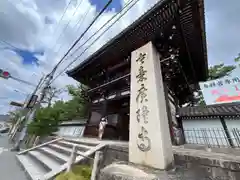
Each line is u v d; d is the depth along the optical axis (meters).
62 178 3.89
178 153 3.52
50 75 11.72
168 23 5.70
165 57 7.09
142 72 4.52
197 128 8.87
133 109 4.26
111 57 9.32
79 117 19.02
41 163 6.08
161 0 5.14
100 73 11.61
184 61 7.84
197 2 4.59
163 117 3.74
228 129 7.94
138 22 6.16
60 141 8.74
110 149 5.07
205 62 7.98
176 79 8.74
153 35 6.46
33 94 13.84
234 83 7.96
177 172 2.99
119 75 10.36
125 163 3.82
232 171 2.54
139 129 3.84
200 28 5.61
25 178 4.87
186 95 11.35
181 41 6.46
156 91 3.87
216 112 8.54
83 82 13.86
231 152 4.48
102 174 3.08
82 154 4.64
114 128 9.82
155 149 3.28
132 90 4.59
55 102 21.38
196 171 2.97
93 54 9.53
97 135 10.45
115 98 9.95
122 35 7.11
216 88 8.47
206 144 7.92
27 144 13.07
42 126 13.18
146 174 2.73
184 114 9.36
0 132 48.00
